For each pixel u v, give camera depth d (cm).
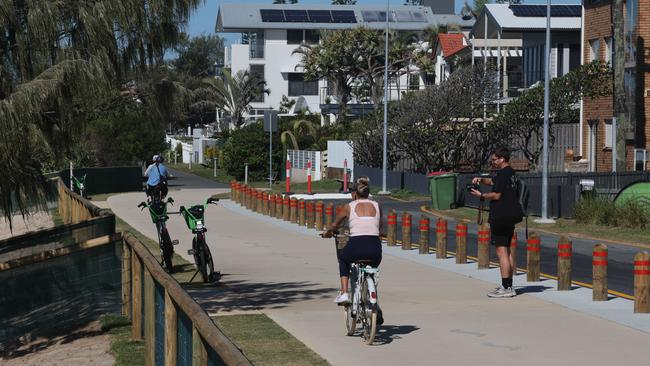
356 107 12838
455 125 7475
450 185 6069
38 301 2284
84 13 2284
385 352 1797
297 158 9731
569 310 2270
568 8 8950
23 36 2302
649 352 1783
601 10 6719
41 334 2273
